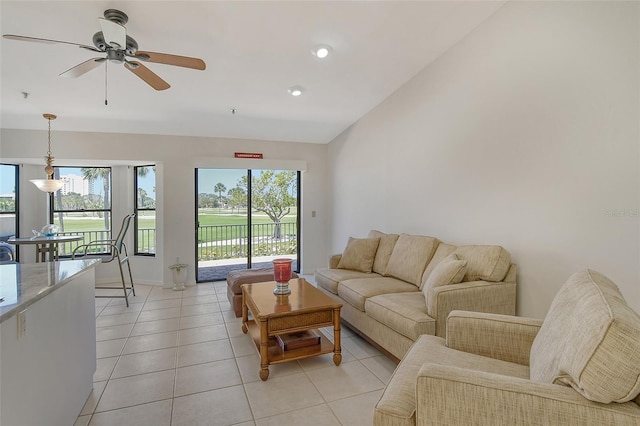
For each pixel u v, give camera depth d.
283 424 1.85
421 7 2.53
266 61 3.10
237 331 3.21
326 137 5.40
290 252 5.85
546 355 1.24
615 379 0.92
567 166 2.22
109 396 2.12
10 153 4.30
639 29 1.85
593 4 2.06
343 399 2.09
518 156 2.54
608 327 0.94
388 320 2.46
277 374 2.40
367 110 4.43
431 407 1.10
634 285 1.89
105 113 4.04
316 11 2.46
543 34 2.35
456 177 3.11
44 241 3.86
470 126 2.95
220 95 3.74
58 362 1.67
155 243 5.05
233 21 2.50
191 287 4.88
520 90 2.52
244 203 5.51
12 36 1.94
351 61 3.21
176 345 2.89
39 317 1.48
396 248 3.47
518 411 1.02
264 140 5.30
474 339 1.67
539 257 2.41
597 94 2.04
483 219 2.84
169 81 3.37
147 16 2.38
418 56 3.23
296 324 2.43
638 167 1.86
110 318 3.57
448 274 2.42
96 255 4.70
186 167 4.93
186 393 2.16
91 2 2.21
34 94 3.46
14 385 1.28
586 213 2.12
